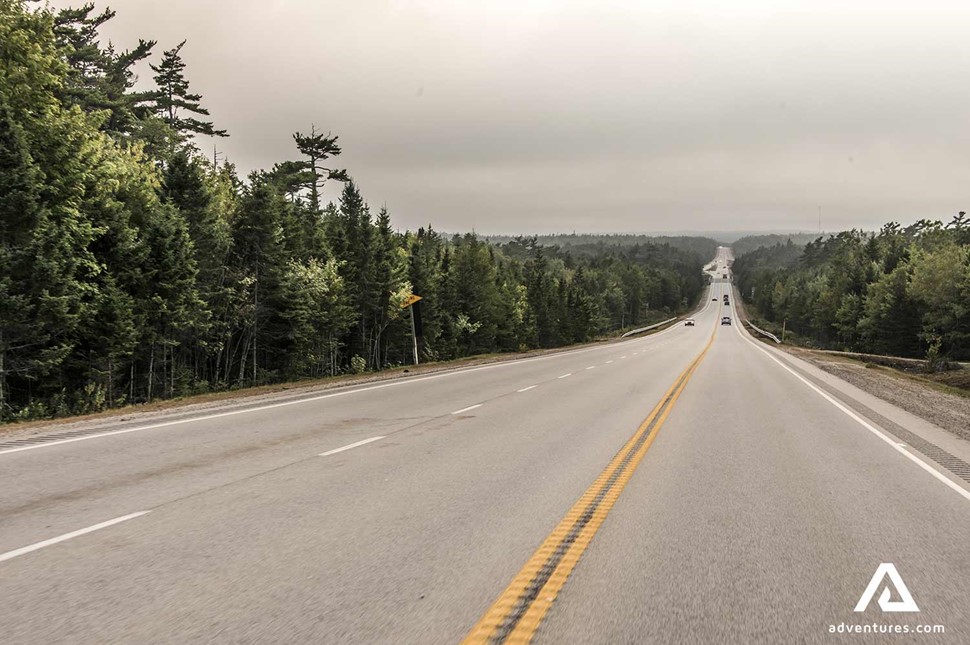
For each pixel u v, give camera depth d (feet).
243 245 126.82
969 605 14.08
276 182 184.75
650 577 15.44
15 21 67.67
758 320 578.25
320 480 25.43
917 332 250.37
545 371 94.48
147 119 150.82
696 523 20.04
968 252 232.53
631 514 21.01
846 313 311.47
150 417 43.47
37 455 30.09
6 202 63.67
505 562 16.38
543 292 325.83
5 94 66.49
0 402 69.82
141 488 23.91
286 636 12.22
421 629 12.55
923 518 21.04
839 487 25.39
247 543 17.69
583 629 12.63
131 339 84.02
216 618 12.96
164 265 91.45
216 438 35.17
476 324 231.09
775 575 15.67
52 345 80.02
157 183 103.76
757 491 24.47
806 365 127.13
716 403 55.57
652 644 12.07
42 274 67.05
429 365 111.75
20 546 17.33
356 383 73.36
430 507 21.61
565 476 26.58
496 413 47.01
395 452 31.55
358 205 176.65
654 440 35.94
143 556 16.58
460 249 253.65
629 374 88.33
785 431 40.52
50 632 12.34
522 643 12.03
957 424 47.52
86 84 149.48
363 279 164.45
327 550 17.16
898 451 34.27
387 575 15.39
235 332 138.72
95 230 73.36
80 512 20.65
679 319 561.84
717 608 13.71
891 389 79.61
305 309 130.21
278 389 65.98
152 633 12.32
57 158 69.82
